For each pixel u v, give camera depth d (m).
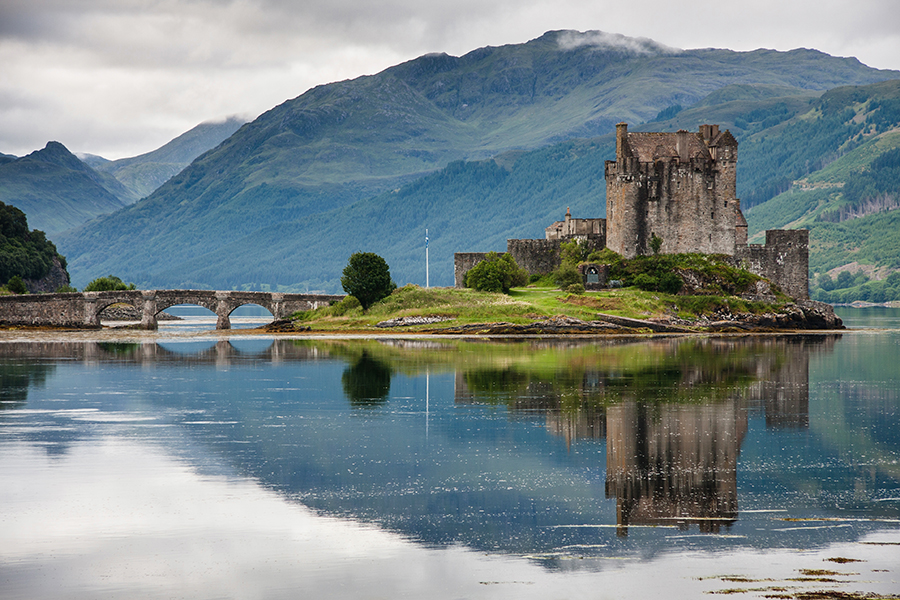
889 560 59.75
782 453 91.00
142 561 59.88
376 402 125.25
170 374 161.88
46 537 64.50
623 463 86.56
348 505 72.31
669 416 112.44
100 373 164.12
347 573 57.78
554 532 65.69
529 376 152.38
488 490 76.88
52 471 83.31
